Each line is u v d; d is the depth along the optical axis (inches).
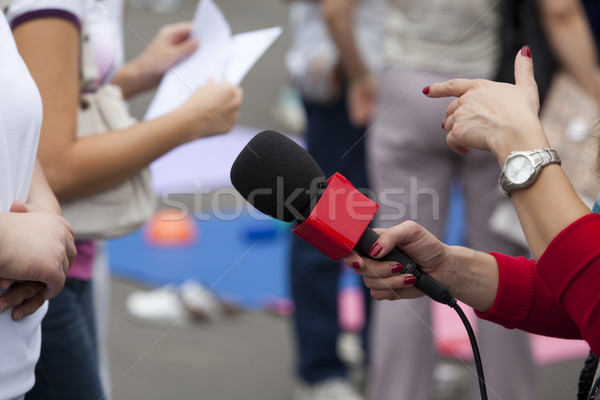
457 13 184.9
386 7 248.2
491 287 110.3
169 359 252.7
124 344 260.5
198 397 231.5
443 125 103.3
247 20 801.6
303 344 230.1
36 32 128.3
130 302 286.8
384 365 196.5
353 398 227.6
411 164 196.5
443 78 188.9
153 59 160.2
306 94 245.3
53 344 128.0
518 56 100.6
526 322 110.5
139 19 776.9
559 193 90.4
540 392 234.4
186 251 331.0
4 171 100.3
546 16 187.8
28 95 102.7
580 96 191.3
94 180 133.3
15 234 98.8
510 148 93.2
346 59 233.9
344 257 103.7
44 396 128.6
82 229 137.0
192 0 869.2
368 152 238.4
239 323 277.1
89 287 142.4
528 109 94.5
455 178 212.1
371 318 236.4
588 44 190.1
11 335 100.3
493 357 190.9
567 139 187.8
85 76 139.2
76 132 134.3
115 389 233.8
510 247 194.4
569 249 88.4
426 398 198.1
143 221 144.9
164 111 152.4
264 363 252.5
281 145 102.3
